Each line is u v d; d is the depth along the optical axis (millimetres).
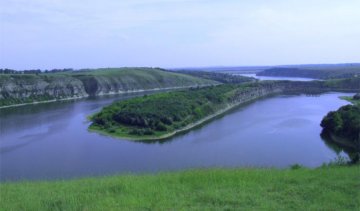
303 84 158000
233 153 52312
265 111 93938
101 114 78438
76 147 57531
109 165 46438
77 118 84875
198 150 54781
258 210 10695
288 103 110000
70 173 41906
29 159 50188
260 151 53125
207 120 82688
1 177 40219
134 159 49844
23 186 15414
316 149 53781
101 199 11984
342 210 10594
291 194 12211
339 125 60688
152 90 169250
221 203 11391
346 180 13734
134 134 66750
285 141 59344
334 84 156125
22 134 67562
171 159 49406
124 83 164500
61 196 12414
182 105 83625
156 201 11633
